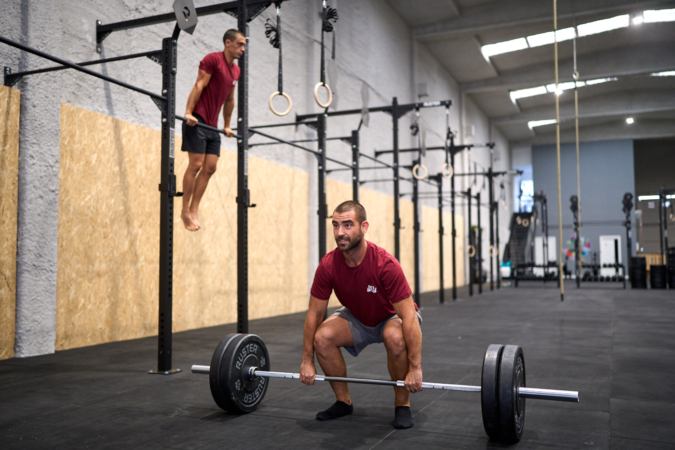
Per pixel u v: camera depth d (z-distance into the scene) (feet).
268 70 20.93
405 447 5.99
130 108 14.69
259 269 20.22
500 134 68.39
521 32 41.78
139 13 15.14
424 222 40.29
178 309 16.12
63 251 12.51
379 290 6.71
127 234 14.39
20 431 6.55
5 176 11.07
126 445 6.04
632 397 8.18
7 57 11.22
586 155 69.21
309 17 24.12
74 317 12.81
